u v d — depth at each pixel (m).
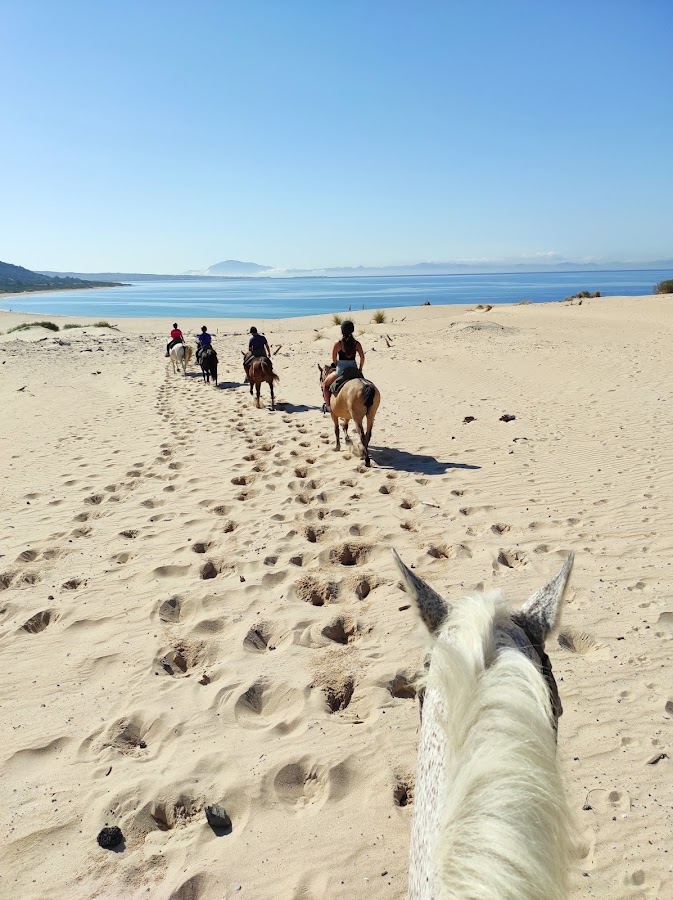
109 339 42.34
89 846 3.54
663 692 4.63
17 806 3.81
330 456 11.33
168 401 18.50
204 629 5.71
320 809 3.75
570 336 32.19
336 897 3.17
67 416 16.67
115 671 5.14
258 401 16.77
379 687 4.79
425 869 1.65
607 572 6.51
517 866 1.28
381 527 7.84
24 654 5.41
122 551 7.34
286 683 4.89
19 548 7.54
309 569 6.77
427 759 1.94
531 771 1.44
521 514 8.20
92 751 4.26
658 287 62.75
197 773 4.02
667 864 3.23
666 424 12.84
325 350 32.44
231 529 7.97
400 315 58.03
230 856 3.45
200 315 101.94
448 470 10.25
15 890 3.28
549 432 12.71
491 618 1.96
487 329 35.59
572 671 4.93
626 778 3.82
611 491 8.93
